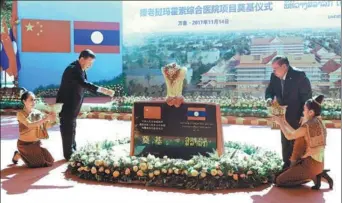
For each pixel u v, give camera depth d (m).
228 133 8.98
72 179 5.24
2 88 13.93
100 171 5.12
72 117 6.30
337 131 9.09
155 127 5.64
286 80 5.20
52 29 15.87
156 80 15.72
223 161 4.84
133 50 15.86
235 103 11.50
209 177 4.75
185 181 4.79
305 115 4.74
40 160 5.87
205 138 5.46
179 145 5.56
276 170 5.02
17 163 6.16
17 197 4.54
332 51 13.16
